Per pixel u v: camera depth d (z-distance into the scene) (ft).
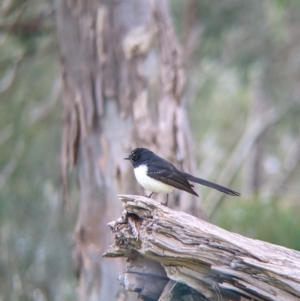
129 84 42.34
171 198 40.88
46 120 65.51
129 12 42.73
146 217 23.70
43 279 64.03
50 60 66.03
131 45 42.34
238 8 71.72
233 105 98.58
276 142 102.17
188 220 22.74
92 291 42.73
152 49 42.93
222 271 21.36
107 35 42.68
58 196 64.44
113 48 42.63
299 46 77.92
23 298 63.41
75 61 43.39
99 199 42.65
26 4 54.24
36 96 66.44
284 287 20.54
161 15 43.78
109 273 42.27
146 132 42.01
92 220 42.83
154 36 42.98
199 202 42.68
